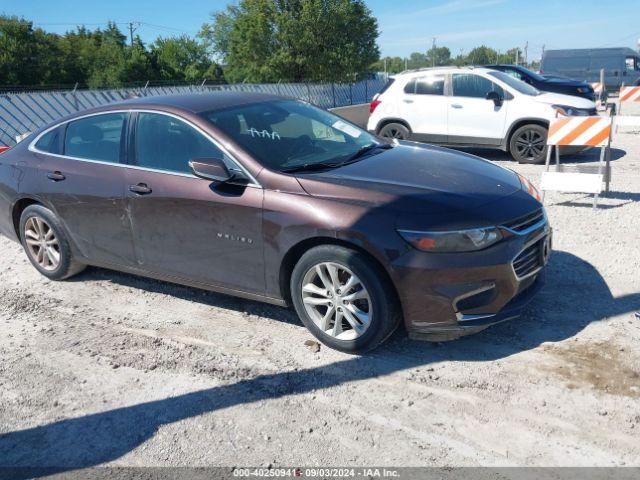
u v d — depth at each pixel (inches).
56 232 197.6
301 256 149.9
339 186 145.6
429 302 136.2
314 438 119.2
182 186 163.0
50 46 2411.4
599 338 150.0
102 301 191.0
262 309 178.2
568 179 263.6
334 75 1673.2
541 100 396.5
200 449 117.8
